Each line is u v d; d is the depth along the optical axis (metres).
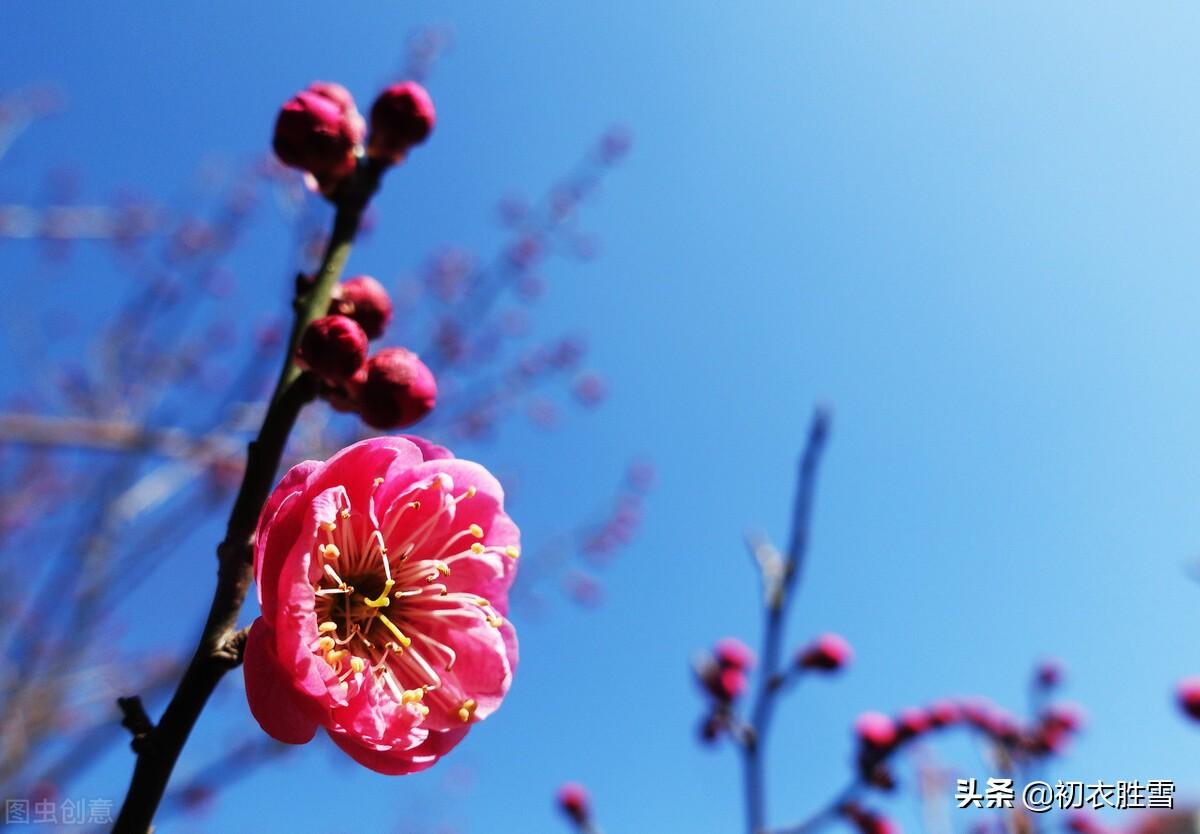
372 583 0.12
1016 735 0.19
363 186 0.13
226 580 0.11
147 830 0.10
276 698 0.11
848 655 0.17
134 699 0.11
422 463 0.12
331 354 0.11
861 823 0.17
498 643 0.12
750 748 0.16
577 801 0.20
